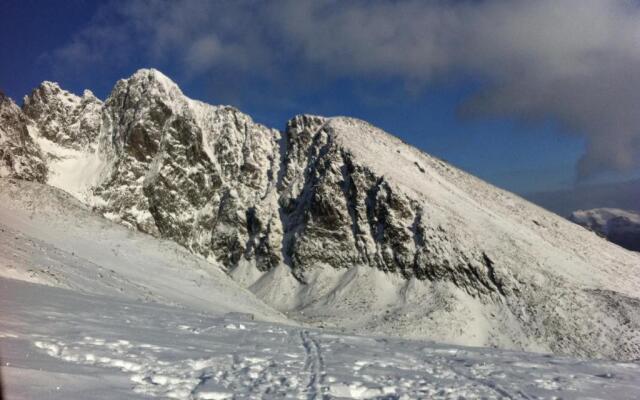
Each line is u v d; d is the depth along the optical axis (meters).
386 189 110.38
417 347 20.67
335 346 18.89
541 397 12.74
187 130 144.00
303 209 125.62
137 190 133.12
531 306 84.62
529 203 133.25
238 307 50.97
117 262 51.75
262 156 152.62
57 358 10.86
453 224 102.00
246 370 12.73
